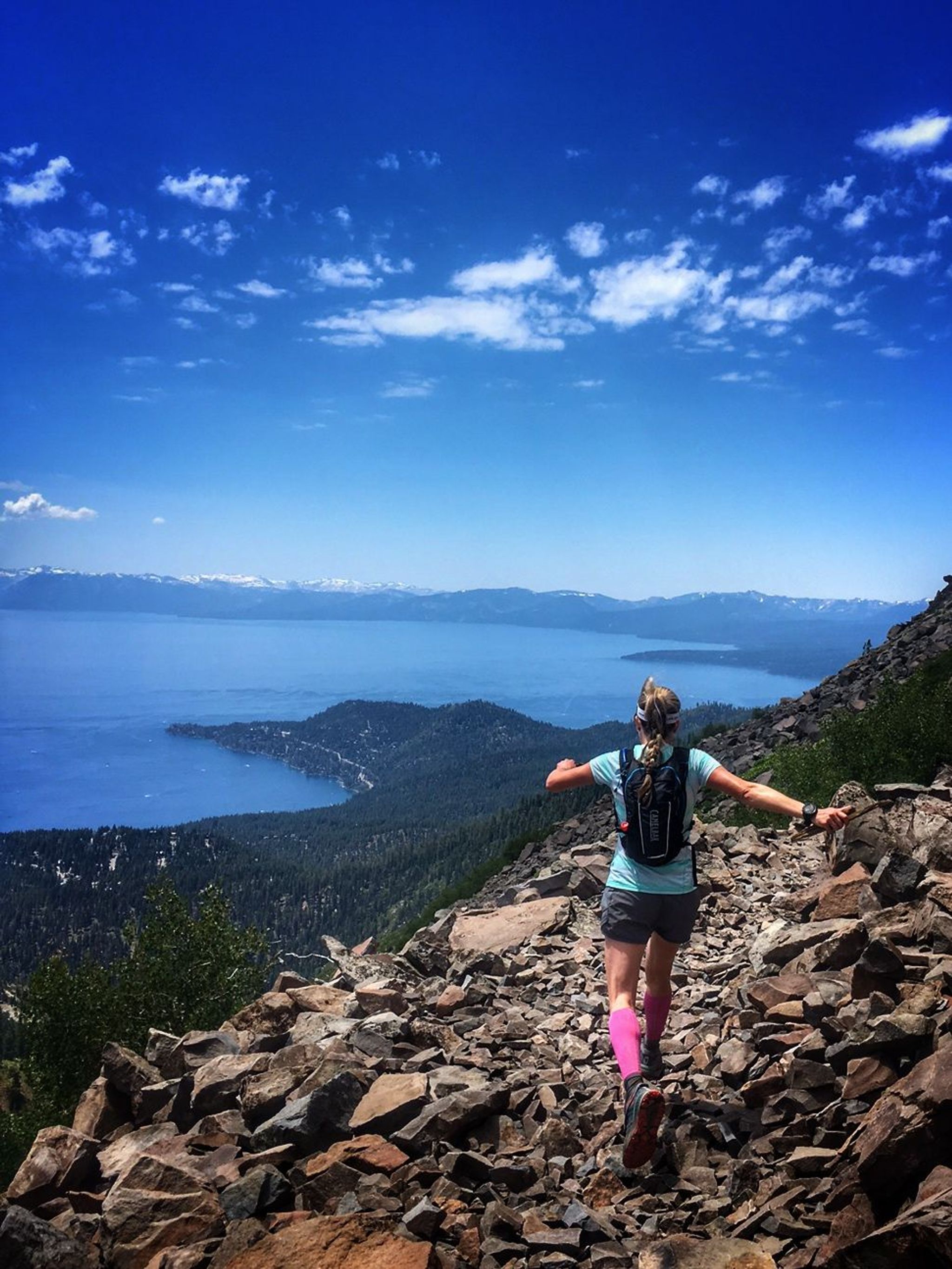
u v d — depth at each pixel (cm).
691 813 495
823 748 1669
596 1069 610
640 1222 410
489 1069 606
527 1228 400
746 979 723
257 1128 523
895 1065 448
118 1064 594
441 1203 420
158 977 2061
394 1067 591
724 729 3788
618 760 512
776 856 1199
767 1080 495
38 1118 1959
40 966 2069
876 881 714
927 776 1386
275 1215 411
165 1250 380
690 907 494
